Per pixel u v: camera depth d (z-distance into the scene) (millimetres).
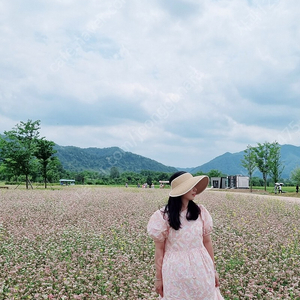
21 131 44438
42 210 16484
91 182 72625
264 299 5418
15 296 5176
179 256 3768
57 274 6410
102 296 5367
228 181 61031
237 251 8023
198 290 3668
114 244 8992
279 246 8734
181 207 3873
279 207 18594
